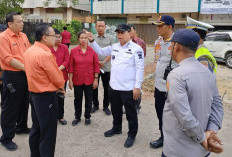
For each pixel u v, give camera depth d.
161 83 3.31
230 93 6.93
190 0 20.09
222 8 19.06
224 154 3.46
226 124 4.57
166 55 3.22
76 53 4.14
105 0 22.98
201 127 1.78
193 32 1.81
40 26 2.73
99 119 4.63
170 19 3.11
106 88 4.85
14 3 18.42
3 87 3.36
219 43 11.05
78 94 4.25
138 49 3.40
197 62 1.83
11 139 3.51
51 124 2.85
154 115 4.90
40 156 3.05
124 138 3.87
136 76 3.39
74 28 21.39
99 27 4.68
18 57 3.41
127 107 3.53
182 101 1.67
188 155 1.81
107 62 4.73
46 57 2.67
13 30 3.38
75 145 3.62
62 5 24.89
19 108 3.46
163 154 2.01
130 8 22.27
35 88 2.73
